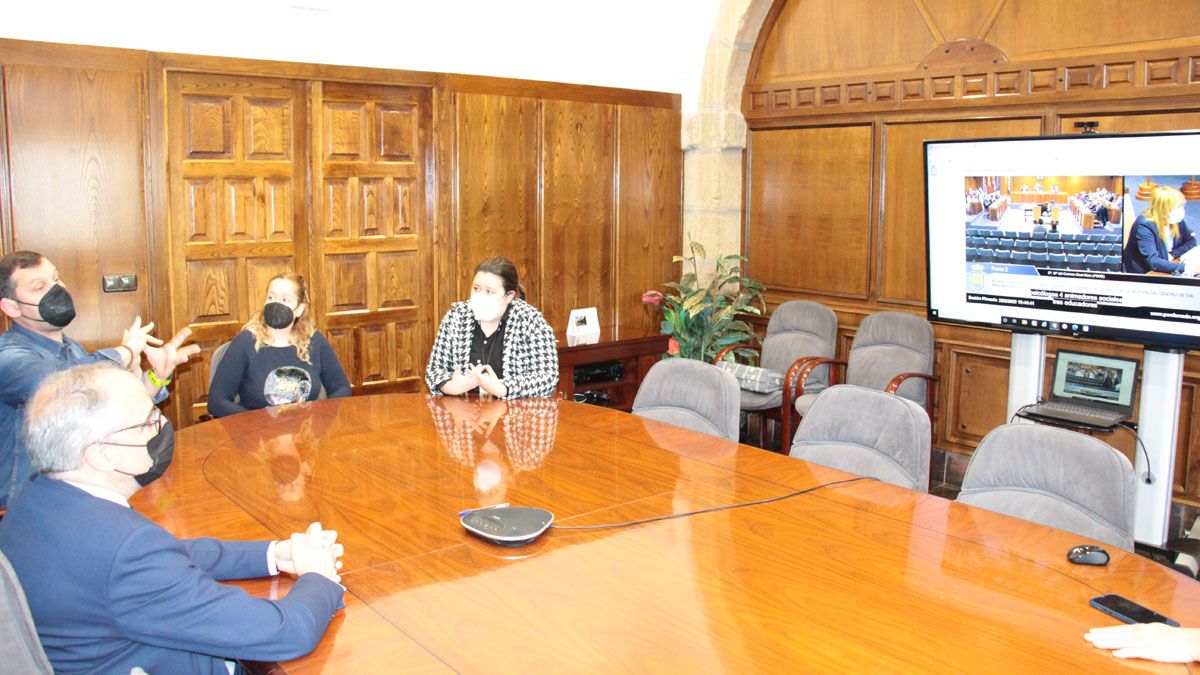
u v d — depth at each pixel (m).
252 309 4.64
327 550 1.88
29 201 4.01
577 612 1.75
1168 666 1.57
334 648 1.62
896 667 1.56
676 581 1.89
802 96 5.44
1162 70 4.05
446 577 1.91
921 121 4.91
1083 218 3.53
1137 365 3.55
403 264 5.07
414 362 5.17
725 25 5.56
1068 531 2.26
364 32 4.74
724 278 5.71
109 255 4.21
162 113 4.25
